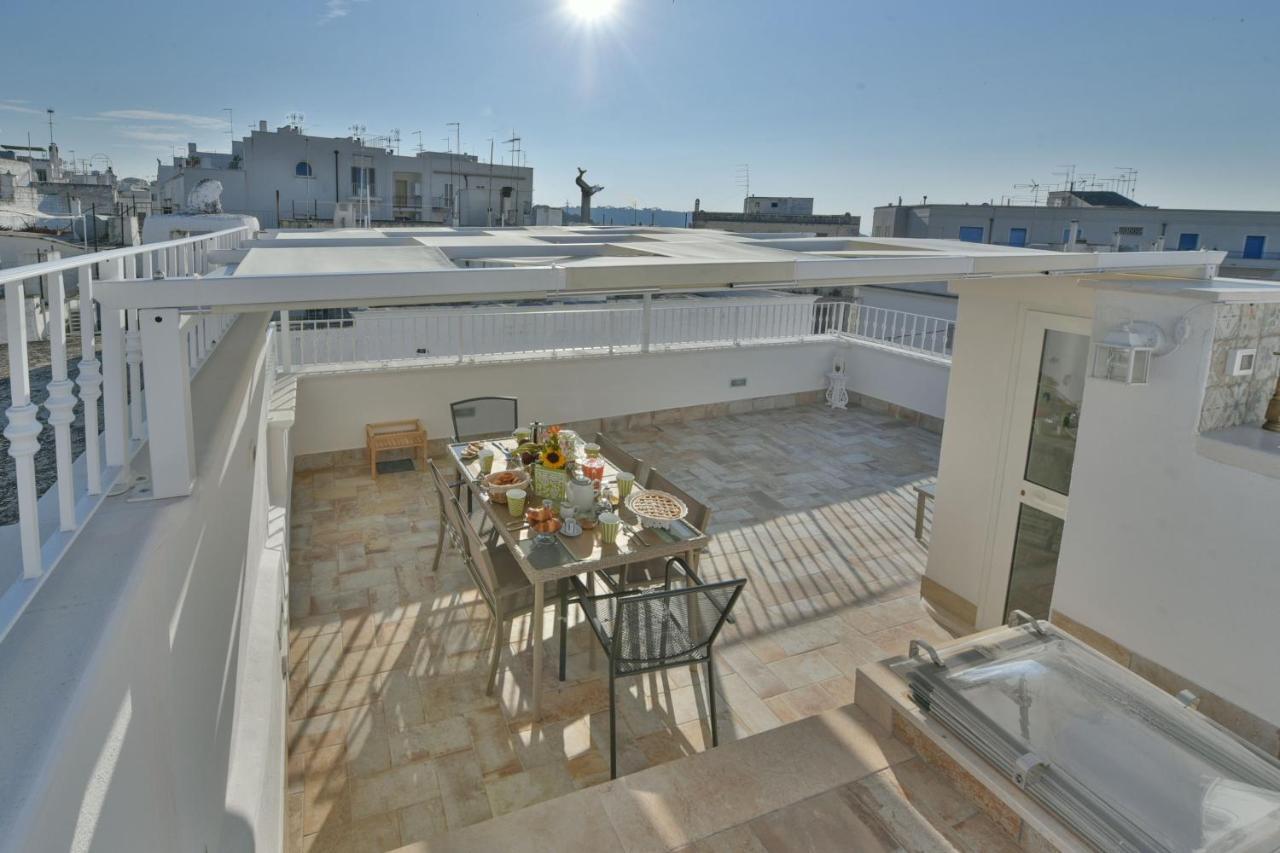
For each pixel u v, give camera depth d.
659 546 3.87
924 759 2.61
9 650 1.04
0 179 24.83
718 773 2.54
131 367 1.96
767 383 9.77
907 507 6.66
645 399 8.95
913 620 4.75
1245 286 2.89
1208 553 2.75
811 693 4.01
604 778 3.34
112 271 1.82
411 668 4.11
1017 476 4.23
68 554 1.36
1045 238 25.59
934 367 8.98
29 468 1.22
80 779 0.94
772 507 6.62
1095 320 3.09
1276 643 2.57
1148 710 2.49
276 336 7.52
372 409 7.46
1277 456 2.51
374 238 5.06
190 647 1.75
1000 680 2.62
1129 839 1.98
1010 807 2.26
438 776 3.33
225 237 4.10
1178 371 2.80
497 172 37.28
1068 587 3.29
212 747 2.01
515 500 4.19
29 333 3.23
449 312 8.01
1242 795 2.13
